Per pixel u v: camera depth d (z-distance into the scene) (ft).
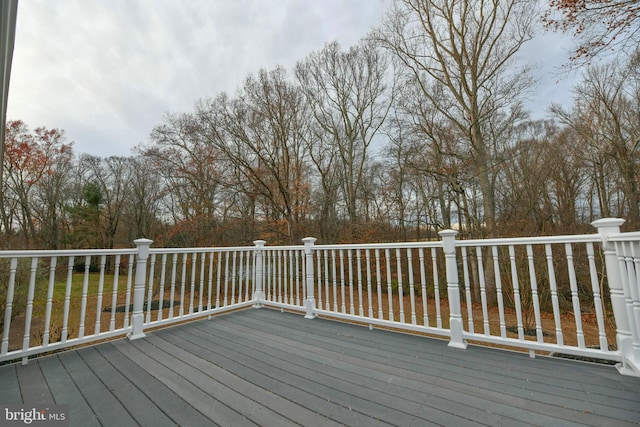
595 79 29.40
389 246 9.80
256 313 12.59
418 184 38.19
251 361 7.35
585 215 33.88
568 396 5.42
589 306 23.79
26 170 46.57
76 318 22.08
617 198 31.99
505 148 33.63
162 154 41.16
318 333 9.69
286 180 37.50
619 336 6.40
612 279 6.55
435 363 7.09
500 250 26.76
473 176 30.19
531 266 7.50
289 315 12.21
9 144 43.37
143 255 9.71
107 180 56.44
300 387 5.97
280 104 36.99
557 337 7.11
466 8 28.35
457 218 38.42
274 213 37.65
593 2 15.28
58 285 38.68
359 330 10.00
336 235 38.70
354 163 42.16
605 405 5.09
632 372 6.12
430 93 31.27
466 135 29.84
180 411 5.16
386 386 5.97
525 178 34.14
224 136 34.83
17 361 7.79
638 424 4.57
